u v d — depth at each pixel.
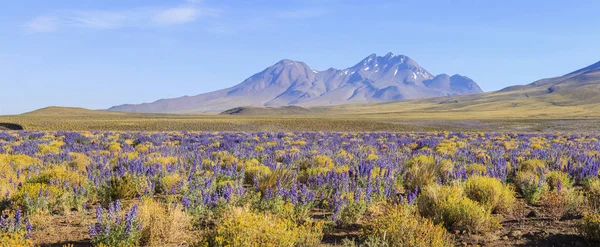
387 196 11.16
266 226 6.64
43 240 7.74
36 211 8.94
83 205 9.40
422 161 17.06
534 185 11.16
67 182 11.13
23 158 18.06
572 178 14.49
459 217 8.21
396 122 121.44
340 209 8.85
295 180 12.72
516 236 7.81
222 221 7.73
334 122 109.94
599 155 22.41
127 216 7.00
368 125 106.44
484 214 8.34
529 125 114.25
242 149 24.75
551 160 18.36
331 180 12.20
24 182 11.63
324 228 8.37
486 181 10.23
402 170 15.40
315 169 14.59
